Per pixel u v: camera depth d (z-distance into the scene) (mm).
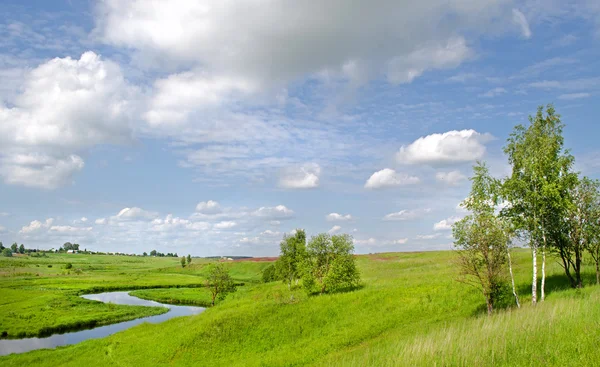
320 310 41969
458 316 32688
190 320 47875
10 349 50219
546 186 27797
